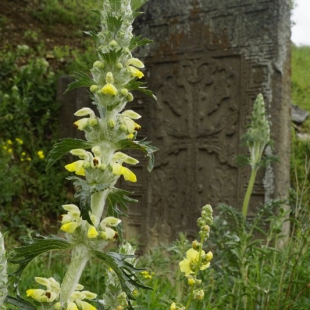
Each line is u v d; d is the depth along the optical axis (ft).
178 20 23.75
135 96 24.66
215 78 22.58
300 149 27.12
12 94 28.84
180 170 23.15
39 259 16.03
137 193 24.14
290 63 21.68
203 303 10.11
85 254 4.98
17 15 34.81
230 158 21.86
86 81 5.39
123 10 5.49
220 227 14.42
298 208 13.06
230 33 22.33
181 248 12.53
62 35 34.99
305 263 12.00
